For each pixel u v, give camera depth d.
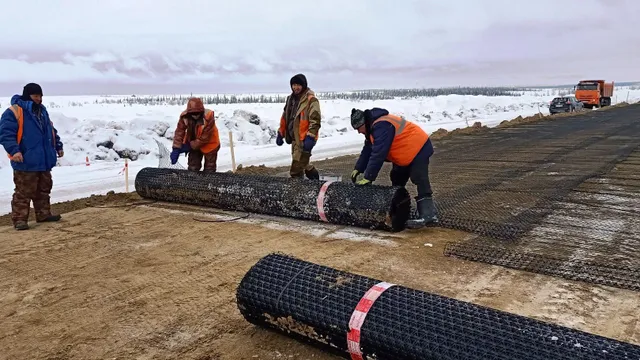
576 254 4.69
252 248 5.05
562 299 3.73
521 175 8.92
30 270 4.57
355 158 12.45
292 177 6.74
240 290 3.29
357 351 2.82
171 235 5.57
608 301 3.69
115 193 8.09
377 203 5.32
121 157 13.06
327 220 5.79
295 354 3.08
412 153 5.41
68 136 12.95
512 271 4.30
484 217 6.03
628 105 40.84
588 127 19.30
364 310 2.84
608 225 5.62
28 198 5.98
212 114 7.01
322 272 3.24
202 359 3.05
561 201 6.81
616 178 8.40
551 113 32.62
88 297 3.97
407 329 2.68
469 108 38.91
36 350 3.20
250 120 18.23
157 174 7.27
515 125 21.08
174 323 3.52
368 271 4.33
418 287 3.98
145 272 4.47
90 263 4.73
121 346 3.23
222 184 6.56
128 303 3.84
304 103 6.50
